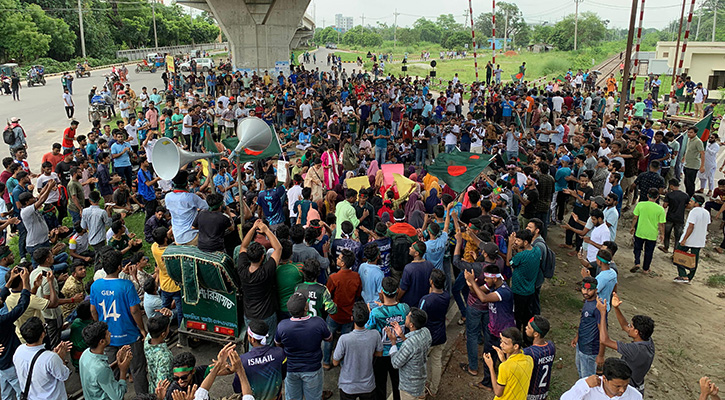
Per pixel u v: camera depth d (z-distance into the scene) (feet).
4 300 21.57
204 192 34.45
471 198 32.24
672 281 34.45
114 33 286.05
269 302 21.31
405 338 18.88
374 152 59.00
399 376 19.71
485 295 21.57
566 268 35.83
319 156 44.45
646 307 30.91
